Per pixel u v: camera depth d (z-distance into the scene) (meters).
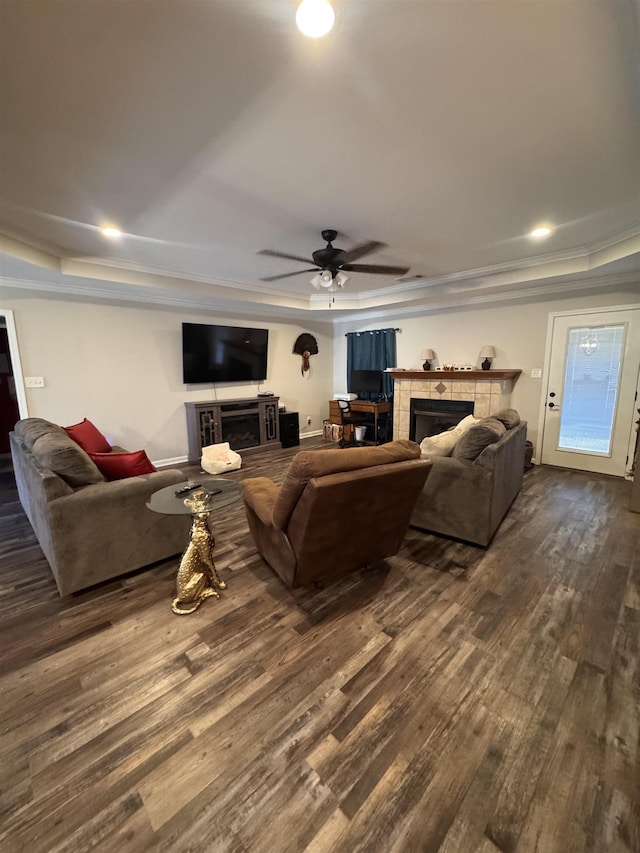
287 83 1.47
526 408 5.00
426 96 1.55
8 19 1.17
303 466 1.75
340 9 1.16
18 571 2.50
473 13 1.18
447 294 4.89
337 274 3.25
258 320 6.17
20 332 3.99
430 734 1.37
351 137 1.82
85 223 2.80
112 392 4.68
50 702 1.51
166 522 2.53
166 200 2.45
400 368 6.34
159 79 1.43
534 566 2.48
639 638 1.83
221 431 5.51
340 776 1.23
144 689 1.57
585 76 1.45
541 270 4.08
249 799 1.17
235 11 1.16
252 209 2.60
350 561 2.20
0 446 6.06
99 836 1.08
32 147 1.85
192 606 2.09
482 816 1.11
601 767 1.24
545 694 1.53
